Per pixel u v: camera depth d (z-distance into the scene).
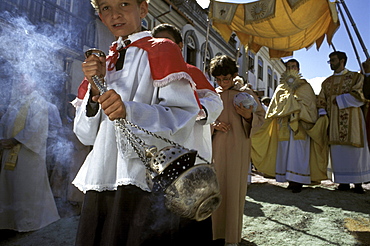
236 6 5.62
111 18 1.37
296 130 5.20
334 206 4.15
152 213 1.21
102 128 1.32
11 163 3.07
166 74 1.21
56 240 2.82
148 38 1.37
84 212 1.30
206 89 1.58
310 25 5.91
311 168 5.21
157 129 1.14
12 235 2.95
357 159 5.08
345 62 5.53
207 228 1.46
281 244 2.81
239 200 2.71
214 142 2.81
